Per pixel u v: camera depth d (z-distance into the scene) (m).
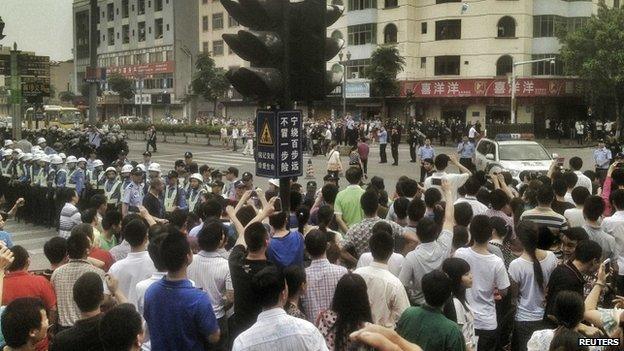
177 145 46.00
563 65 50.75
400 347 2.60
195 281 5.71
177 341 4.43
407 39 54.38
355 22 57.31
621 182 9.21
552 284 5.53
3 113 62.38
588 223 7.08
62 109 57.31
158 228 6.44
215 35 75.19
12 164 18.00
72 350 4.04
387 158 35.47
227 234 6.50
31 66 23.77
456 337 3.89
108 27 89.69
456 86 51.19
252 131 42.41
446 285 3.98
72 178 15.74
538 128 51.59
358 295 3.99
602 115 49.53
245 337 3.74
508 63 51.44
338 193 8.92
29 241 14.79
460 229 6.64
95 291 4.17
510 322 5.99
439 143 45.69
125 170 14.55
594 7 52.75
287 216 6.05
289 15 5.91
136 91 83.81
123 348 3.62
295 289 4.48
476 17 51.97
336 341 3.99
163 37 80.25
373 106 56.25
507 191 9.57
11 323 3.83
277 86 5.86
